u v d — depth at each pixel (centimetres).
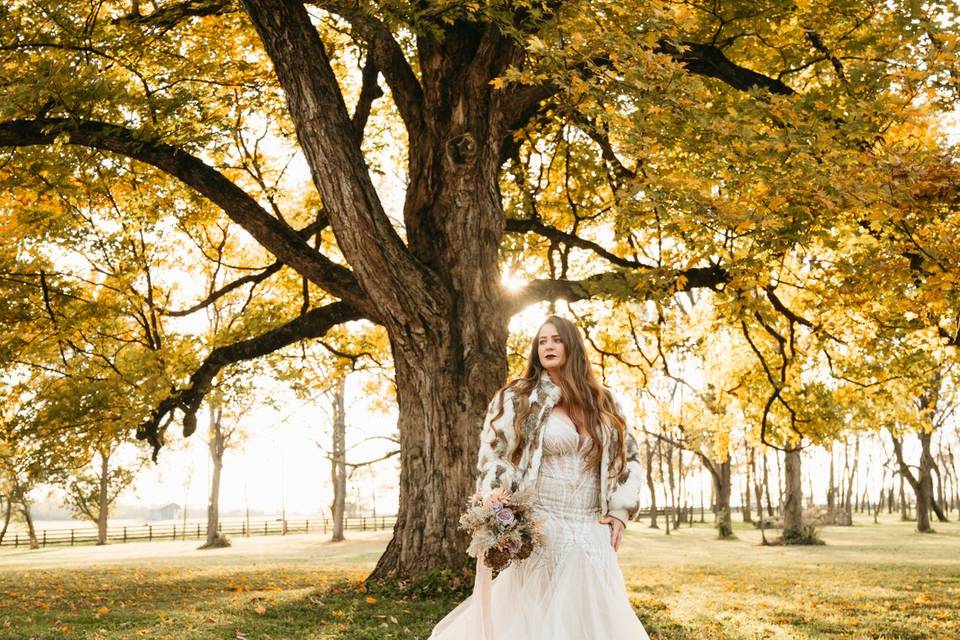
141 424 1363
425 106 1028
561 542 387
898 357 1387
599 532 395
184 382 1340
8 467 1387
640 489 404
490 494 389
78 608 900
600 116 797
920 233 853
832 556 2375
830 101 895
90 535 6562
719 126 777
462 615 405
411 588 918
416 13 836
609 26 821
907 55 824
